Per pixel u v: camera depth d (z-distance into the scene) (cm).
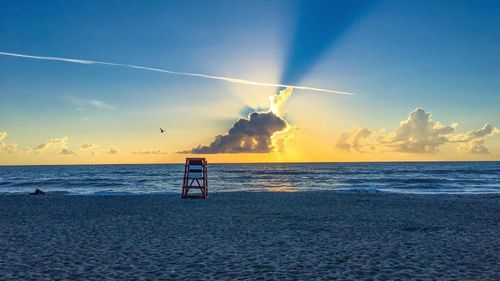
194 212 1944
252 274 821
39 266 890
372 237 1267
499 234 1328
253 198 2775
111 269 863
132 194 3456
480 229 1434
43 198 2822
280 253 1027
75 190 5006
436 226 1505
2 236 1283
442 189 4822
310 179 7575
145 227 1471
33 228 1452
